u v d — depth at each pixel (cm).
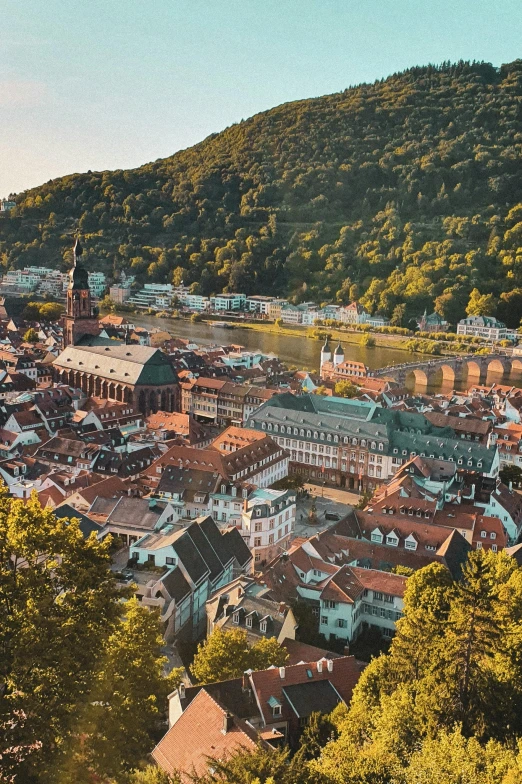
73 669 5847
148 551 12850
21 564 6956
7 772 5509
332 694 9350
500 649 7888
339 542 14950
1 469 18725
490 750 6338
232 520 17288
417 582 11050
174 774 6116
